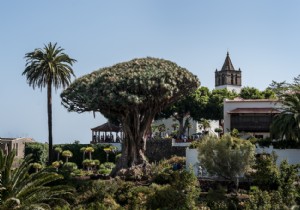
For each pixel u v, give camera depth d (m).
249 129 61.00
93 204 37.56
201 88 84.25
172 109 79.62
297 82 48.97
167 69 49.38
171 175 40.97
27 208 30.05
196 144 47.50
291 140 46.03
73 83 51.22
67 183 42.16
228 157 39.16
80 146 69.00
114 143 70.38
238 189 39.97
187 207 35.38
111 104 47.00
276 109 55.31
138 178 45.12
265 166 37.22
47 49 60.47
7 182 30.52
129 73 47.66
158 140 62.16
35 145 66.88
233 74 125.50
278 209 31.19
